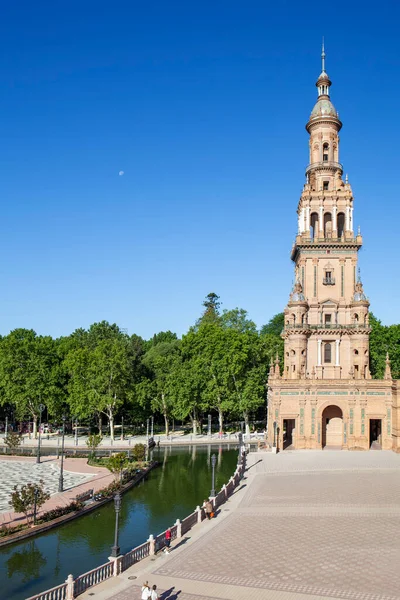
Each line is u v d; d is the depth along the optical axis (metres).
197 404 99.81
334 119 88.19
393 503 45.72
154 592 25.41
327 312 83.25
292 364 81.75
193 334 105.75
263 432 105.00
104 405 91.00
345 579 29.30
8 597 30.22
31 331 122.94
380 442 80.00
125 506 50.84
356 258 84.12
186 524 38.69
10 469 66.44
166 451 84.56
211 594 27.61
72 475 62.94
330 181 87.19
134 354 112.44
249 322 119.62
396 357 104.75
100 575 29.69
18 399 95.06
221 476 65.25
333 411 82.00
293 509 44.28
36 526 42.34
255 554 33.34
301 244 83.75
